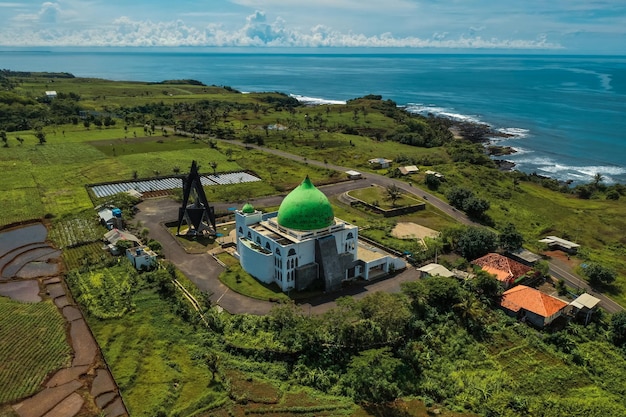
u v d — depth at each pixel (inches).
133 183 6678.2
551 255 4918.8
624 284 4244.6
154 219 5398.6
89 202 5816.9
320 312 3553.2
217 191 6378.0
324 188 6776.6
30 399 2687.0
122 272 4077.3
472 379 2908.5
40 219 5324.8
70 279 3978.8
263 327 3287.4
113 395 2728.8
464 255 4645.7
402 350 3090.6
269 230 4165.8
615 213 6348.4
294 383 2859.3
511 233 4655.5
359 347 3120.1
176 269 4180.6
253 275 4072.3
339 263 3983.8
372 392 2741.1
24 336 3206.2
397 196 6318.9
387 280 4133.9
